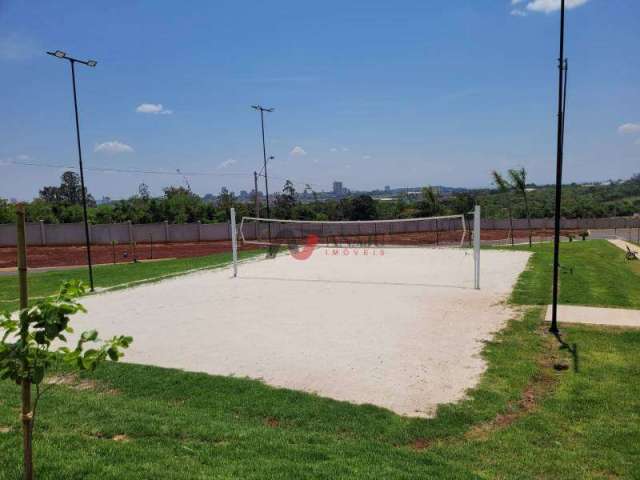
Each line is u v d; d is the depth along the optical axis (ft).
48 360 10.29
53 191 254.06
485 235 153.69
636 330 33.55
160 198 199.00
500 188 109.60
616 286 49.98
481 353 29.96
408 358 29.43
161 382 25.99
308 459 16.21
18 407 20.47
